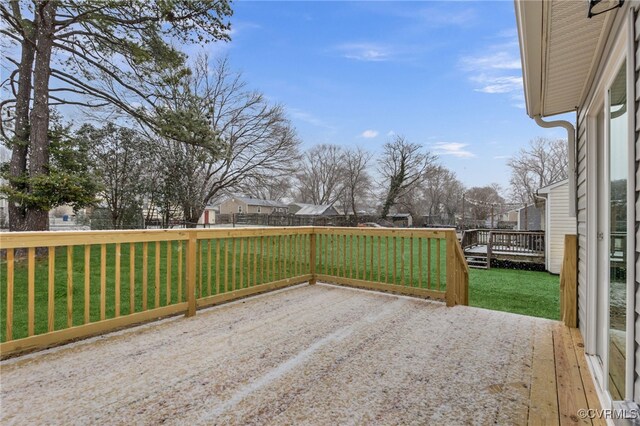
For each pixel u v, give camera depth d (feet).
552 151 96.68
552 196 31.91
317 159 125.49
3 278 17.97
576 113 10.71
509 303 19.54
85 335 8.93
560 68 7.80
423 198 110.22
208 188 53.98
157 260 10.53
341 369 7.56
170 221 47.50
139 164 43.16
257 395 6.48
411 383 6.97
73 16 24.31
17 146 25.40
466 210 110.22
